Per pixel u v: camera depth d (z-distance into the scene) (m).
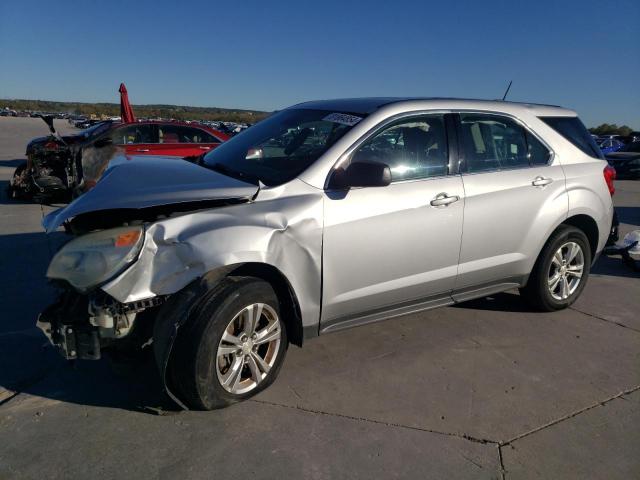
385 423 2.97
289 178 3.28
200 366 2.80
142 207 2.74
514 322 4.50
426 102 3.90
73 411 2.99
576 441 2.88
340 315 3.46
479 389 3.39
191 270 2.75
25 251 6.34
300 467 2.59
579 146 4.71
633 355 3.96
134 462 2.58
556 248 4.50
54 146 9.48
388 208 3.47
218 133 11.15
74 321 2.81
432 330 4.27
